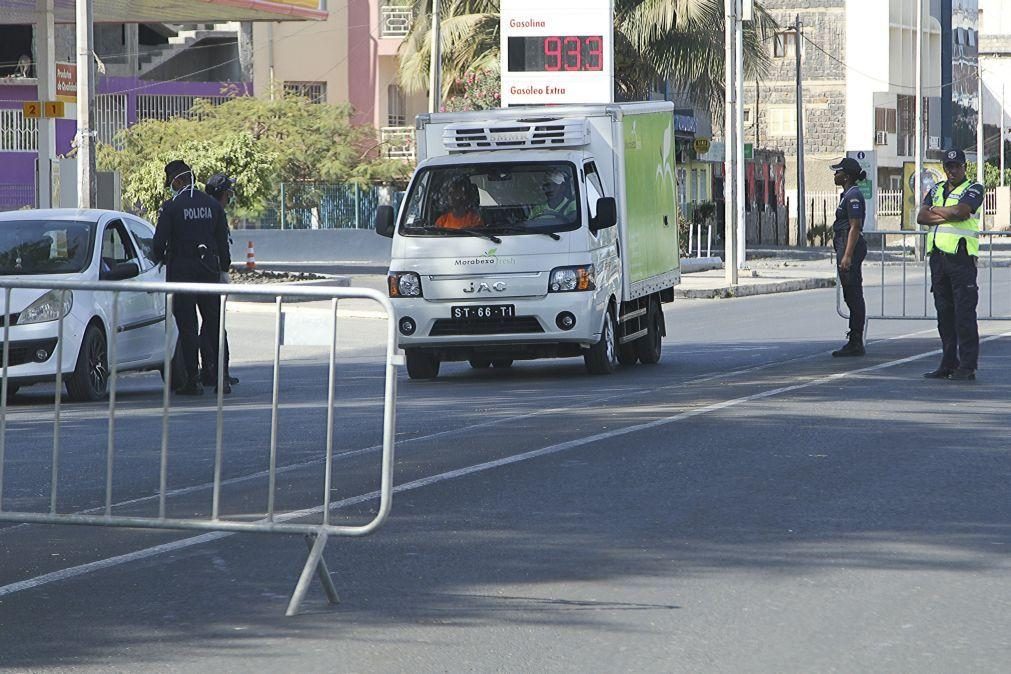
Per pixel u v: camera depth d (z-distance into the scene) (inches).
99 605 436.5
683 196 4084.6
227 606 433.7
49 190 1993.1
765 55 3191.4
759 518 549.3
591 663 376.2
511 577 464.1
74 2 2210.9
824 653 384.2
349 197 3191.4
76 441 776.3
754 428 774.5
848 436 745.6
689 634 401.4
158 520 474.0
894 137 5319.9
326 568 435.8
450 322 1045.8
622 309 1130.7
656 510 565.3
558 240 1040.2
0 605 437.4
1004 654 384.2
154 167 2477.9
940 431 762.8
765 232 4704.7
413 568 477.1
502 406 903.7
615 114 1121.4
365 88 3932.1
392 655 383.9
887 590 447.2
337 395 995.9
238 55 3688.5
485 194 1066.7
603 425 794.8
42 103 1718.8
